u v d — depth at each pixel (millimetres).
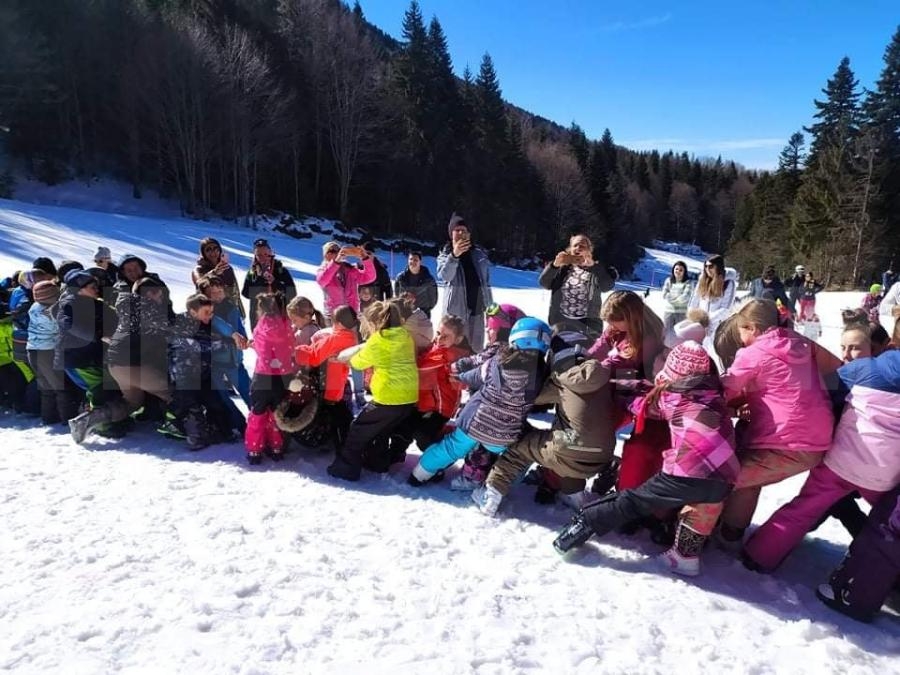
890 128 48906
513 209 53500
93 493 3877
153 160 42312
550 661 2414
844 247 42625
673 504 3033
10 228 19562
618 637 2594
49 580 2850
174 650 2383
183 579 2875
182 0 48062
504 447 3773
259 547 3205
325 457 4695
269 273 6254
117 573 2908
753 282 11281
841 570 2920
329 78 47312
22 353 5539
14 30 37062
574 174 59656
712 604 2895
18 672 2244
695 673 2395
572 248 5219
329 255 6465
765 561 3221
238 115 39625
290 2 51094
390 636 2516
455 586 2910
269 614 2633
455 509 3814
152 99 38906
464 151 52250
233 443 4984
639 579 3102
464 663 2359
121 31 41406
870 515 2906
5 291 6012
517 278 34531
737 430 3420
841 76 57812
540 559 3260
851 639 2697
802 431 3064
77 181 39531
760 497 4320
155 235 24656
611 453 3609
